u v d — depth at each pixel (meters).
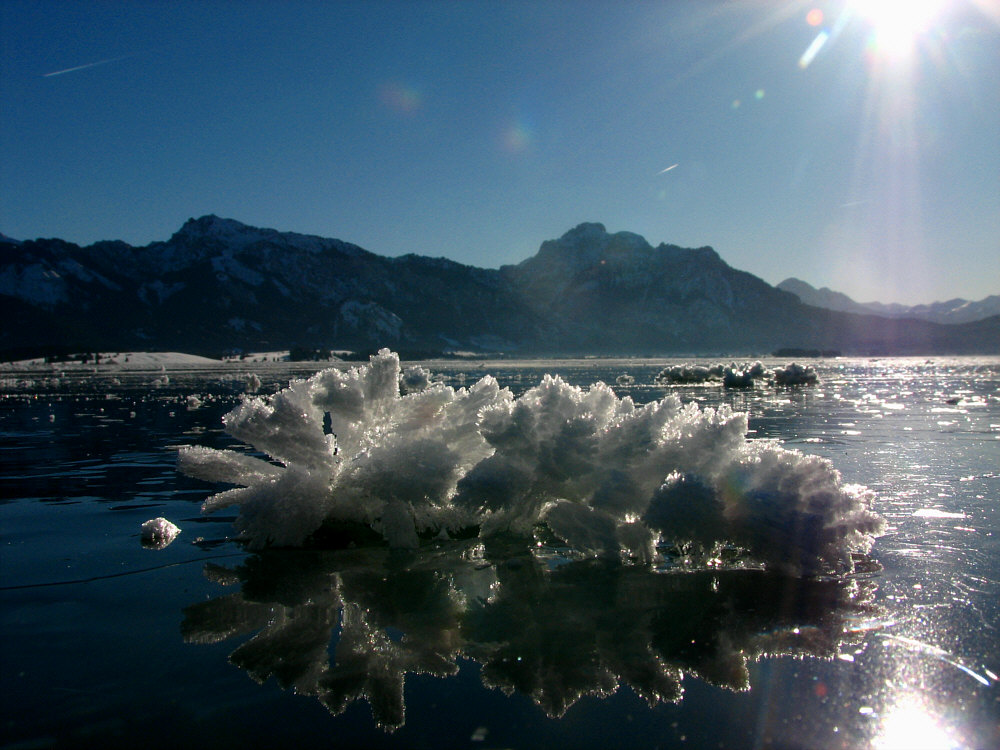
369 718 2.36
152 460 8.39
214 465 4.85
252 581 3.81
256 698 2.50
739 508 3.95
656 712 2.41
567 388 4.39
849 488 3.98
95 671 2.70
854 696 2.51
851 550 4.11
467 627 3.18
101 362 91.44
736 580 3.81
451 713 2.40
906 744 2.20
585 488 4.30
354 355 153.00
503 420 4.26
